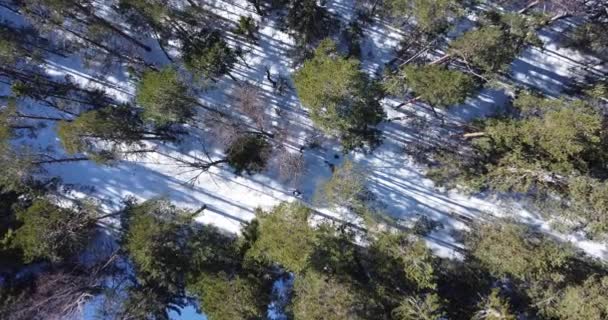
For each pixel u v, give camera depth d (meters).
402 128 29.42
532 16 27.05
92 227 28.56
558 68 29.52
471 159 28.38
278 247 22.83
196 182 29.81
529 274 23.92
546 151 23.89
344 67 22.47
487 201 29.03
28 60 29.11
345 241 26.08
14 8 29.48
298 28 29.09
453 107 29.19
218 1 29.69
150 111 25.81
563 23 29.02
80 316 25.89
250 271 26.67
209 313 24.56
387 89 26.23
